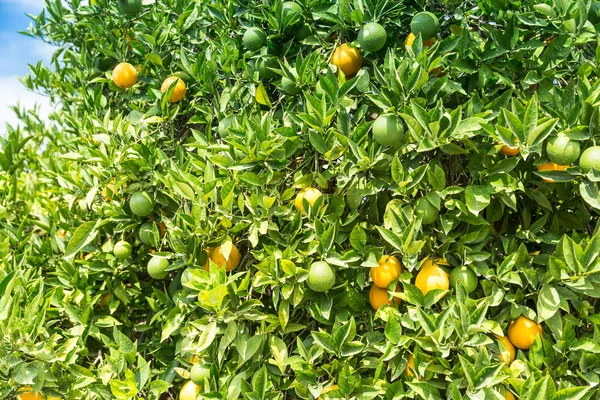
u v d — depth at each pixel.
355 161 1.61
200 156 1.84
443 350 1.45
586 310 1.53
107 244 2.05
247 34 1.81
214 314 1.60
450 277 1.57
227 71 1.89
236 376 1.61
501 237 1.61
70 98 2.47
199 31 2.07
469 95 1.66
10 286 1.54
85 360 1.97
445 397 1.58
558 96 1.56
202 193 1.69
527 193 1.59
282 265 1.54
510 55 1.63
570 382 1.52
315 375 1.57
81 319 1.83
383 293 1.60
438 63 1.54
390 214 1.57
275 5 1.76
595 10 1.67
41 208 2.51
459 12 1.69
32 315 1.59
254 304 1.57
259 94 1.77
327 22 1.81
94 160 1.85
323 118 1.61
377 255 1.56
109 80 2.17
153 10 2.13
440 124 1.50
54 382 1.62
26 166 2.76
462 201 1.59
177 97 1.96
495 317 1.55
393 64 1.55
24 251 1.94
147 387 1.71
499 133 1.45
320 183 1.65
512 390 1.52
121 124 1.96
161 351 1.90
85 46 2.30
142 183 1.85
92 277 1.98
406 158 1.62
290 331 1.61
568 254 1.45
